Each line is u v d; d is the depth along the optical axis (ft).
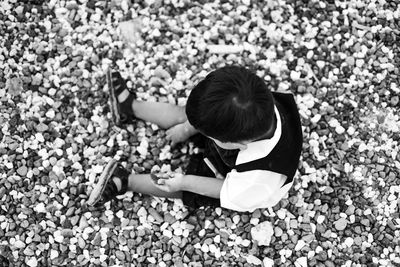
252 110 5.03
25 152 6.48
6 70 6.67
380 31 7.00
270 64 6.82
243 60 6.83
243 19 6.95
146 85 6.78
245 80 5.04
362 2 7.05
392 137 6.73
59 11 6.86
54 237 6.34
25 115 6.57
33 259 6.27
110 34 6.88
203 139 6.49
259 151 5.54
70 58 6.76
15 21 6.82
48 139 6.55
